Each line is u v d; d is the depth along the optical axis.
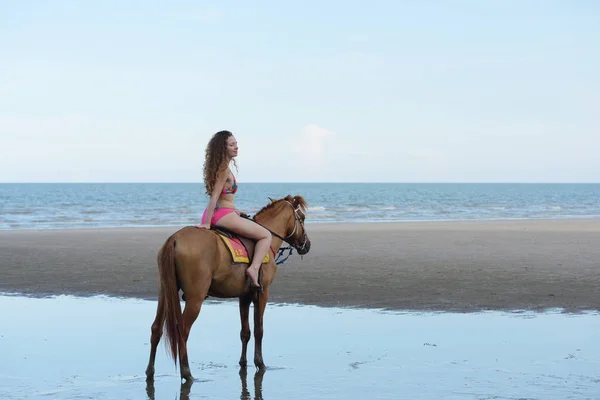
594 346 8.91
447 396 6.81
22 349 8.88
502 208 65.38
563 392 6.91
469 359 8.27
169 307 7.17
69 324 10.50
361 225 35.00
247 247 7.92
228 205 8.07
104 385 7.34
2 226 34.12
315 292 13.30
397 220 42.22
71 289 13.88
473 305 11.95
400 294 13.03
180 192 136.50
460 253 20.11
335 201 85.38
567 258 18.78
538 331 9.86
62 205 65.62
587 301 12.25
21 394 6.97
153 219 41.28
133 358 8.52
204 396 6.96
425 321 10.66
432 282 14.41
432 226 34.09
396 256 19.28
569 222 39.19
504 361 8.17
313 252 20.36
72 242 23.50
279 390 7.14
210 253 7.43
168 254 7.25
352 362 8.20
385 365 8.05
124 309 11.81
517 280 14.62
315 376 7.64
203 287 7.38
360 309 11.70
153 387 7.28
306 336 9.65
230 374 7.80
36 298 12.91
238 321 10.99
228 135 7.98
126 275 15.65
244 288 7.84
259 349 8.09
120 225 35.47
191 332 10.15
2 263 17.62
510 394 6.84
